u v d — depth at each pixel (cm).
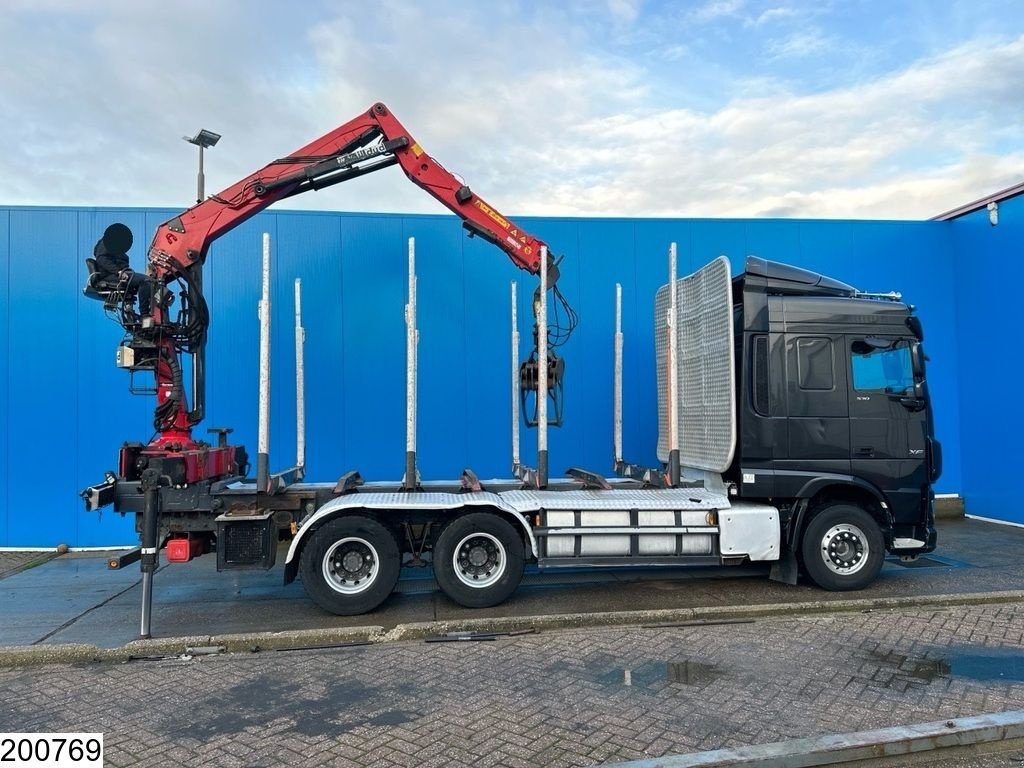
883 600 620
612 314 1014
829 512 675
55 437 906
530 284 996
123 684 454
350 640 538
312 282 959
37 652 500
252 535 610
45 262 909
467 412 982
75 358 910
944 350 1105
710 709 400
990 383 1048
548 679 449
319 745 360
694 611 586
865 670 461
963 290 1091
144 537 553
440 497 643
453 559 622
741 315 704
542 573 766
